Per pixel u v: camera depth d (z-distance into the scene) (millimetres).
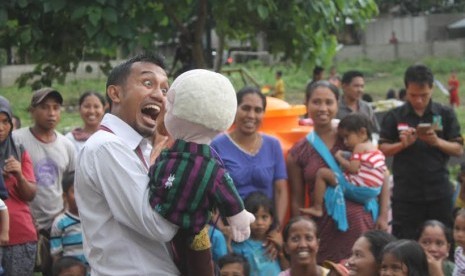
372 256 5570
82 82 25609
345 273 6094
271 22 9875
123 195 3576
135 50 9562
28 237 7191
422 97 7707
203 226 3568
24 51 9539
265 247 6812
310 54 9984
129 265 3654
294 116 7965
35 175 7801
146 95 3752
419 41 44844
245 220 3617
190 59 10172
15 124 9289
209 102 3545
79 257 7492
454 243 6855
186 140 3602
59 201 7934
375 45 43875
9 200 7109
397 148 7656
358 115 7207
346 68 40312
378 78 38344
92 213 3713
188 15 10164
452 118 7816
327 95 7309
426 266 5367
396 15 46969
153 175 3562
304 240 6254
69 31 9211
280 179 7273
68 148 8070
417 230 7145
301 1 9344
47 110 7855
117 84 3803
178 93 3568
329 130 7379
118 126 3783
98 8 8438
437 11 46500
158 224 3512
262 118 7195
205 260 3689
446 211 7750
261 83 30719
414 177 7703
